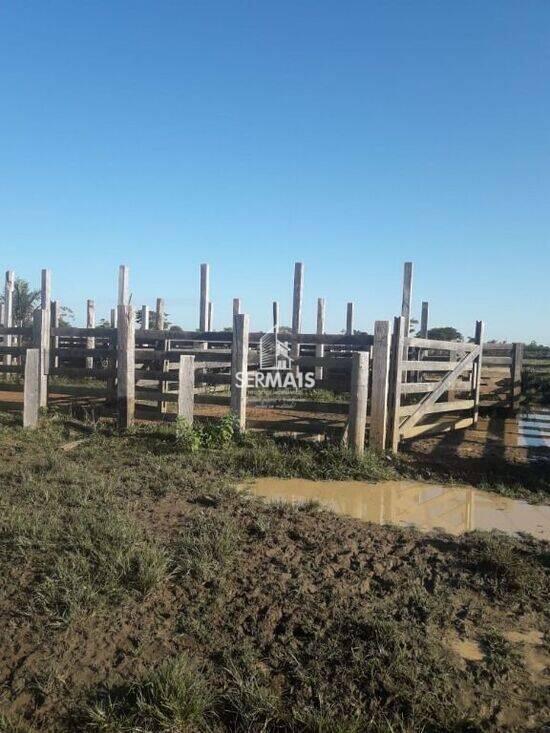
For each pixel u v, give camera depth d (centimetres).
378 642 406
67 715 341
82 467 833
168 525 610
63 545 522
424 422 1352
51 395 1507
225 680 368
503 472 927
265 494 778
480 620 451
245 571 507
